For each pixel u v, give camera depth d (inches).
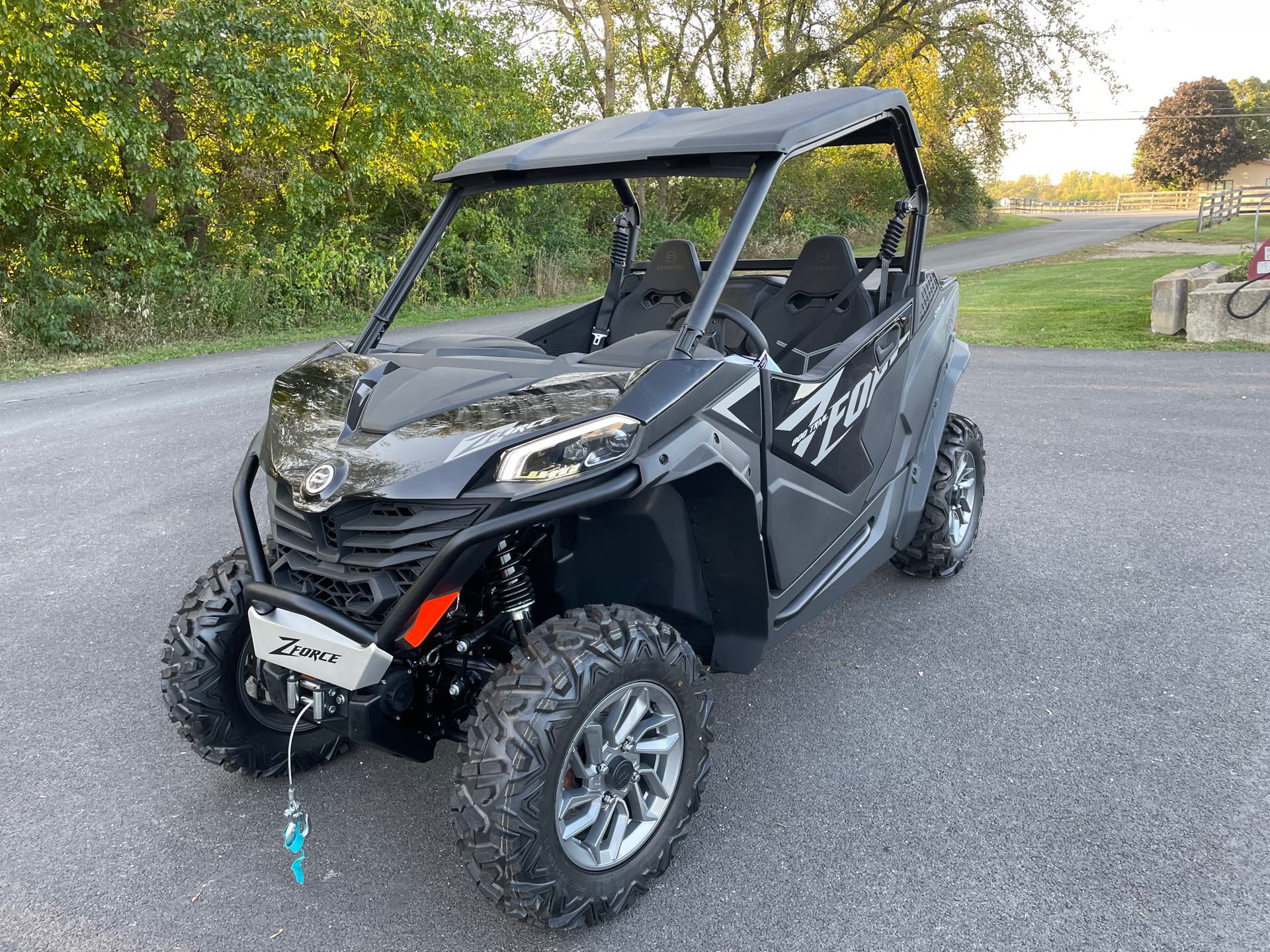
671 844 92.5
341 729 90.7
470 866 81.7
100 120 544.1
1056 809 103.0
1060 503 207.3
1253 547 177.0
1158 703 124.6
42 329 498.0
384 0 658.8
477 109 816.3
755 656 106.9
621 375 95.3
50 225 518.3
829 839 99.5
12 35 483.2
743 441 98.7
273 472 94.6
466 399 92.7
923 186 144.9
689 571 102.0
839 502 123.0
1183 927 84.4
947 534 161.0
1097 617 151.6
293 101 589.6
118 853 100.3
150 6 551.2
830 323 144.5
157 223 594.6
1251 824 98.7
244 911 91.0
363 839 102.8
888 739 118.9
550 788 81.4
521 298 754.8
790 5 1180.5
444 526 82.9
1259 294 399.5
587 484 83.0
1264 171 3491.6
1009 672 135.2
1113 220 2112.5
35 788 112.4
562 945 85.5
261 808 109.0
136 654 146.7
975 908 88.0
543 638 85.7
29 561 185.9
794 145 101.5
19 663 143.8
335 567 87.7
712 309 96.7
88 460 263.3
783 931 86.2
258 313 603.5
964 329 492.1
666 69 1163.9
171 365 456.1
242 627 106.7
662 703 92.4
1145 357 388.2
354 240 701.9
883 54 1186.0
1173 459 236.5
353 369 107.5
